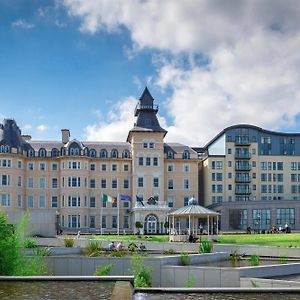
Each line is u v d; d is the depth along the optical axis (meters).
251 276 34.47
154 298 23.45
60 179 129.62
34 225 73.31
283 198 141.12
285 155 142.75
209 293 24.59
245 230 120.75
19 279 27.14
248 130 142.12
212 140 143.75
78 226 126.75
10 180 125.56
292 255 50.38
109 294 23.39
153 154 130.00
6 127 129.25
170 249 53.00
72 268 37.66
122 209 131.12
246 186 140.00
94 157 131.75
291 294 24.42
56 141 135.62
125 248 56.72
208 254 45.22
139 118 131.88
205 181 143.25
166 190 133.12
